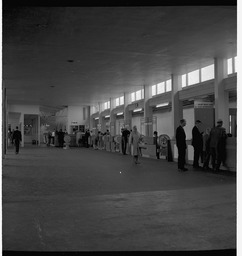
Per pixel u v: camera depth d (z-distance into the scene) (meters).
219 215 6.21
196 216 6.15
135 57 15.88
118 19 10.48
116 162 17.86
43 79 21.80
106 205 7.09
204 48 14.34
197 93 18.66
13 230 5.26
